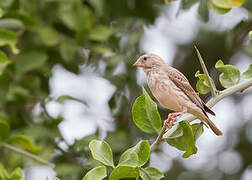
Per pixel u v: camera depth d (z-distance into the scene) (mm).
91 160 12234
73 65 13648
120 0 13781
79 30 12641
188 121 8227
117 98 13672
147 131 7613
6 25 11555
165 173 14922
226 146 15898
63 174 12117
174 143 7570
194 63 15516
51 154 12703
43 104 13266
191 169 15453
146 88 13695
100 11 12578
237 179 15414
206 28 15383
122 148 12625
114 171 6820
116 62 13305
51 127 12805
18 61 12281
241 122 15914
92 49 12891
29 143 10391
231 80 8359
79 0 12734
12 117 13000
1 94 12352
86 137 12727
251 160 15477
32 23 11836
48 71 13109
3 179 9117
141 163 6926
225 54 15406
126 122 13562
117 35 13844
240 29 14141
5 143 10344
